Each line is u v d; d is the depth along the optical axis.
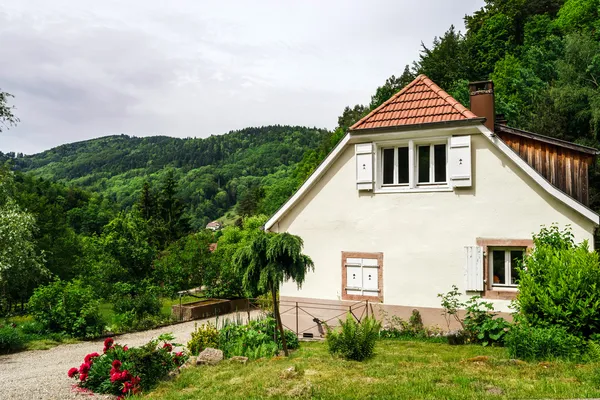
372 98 56.25
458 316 12.05
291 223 14.52
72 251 36.78
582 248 9.50
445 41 42.91
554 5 43.78
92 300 16.94
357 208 13.61
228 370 9.22
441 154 12.81
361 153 13.45
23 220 21.27
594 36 33.62
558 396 6.33
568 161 12.59
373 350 10.12
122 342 15.50
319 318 13.81
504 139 13.60
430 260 12.53
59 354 13.66
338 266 13.73
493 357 9.07
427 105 13.27
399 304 12.81
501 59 39.12
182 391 8.04
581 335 8.67
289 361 9.51
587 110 26.95
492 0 46.72
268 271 9.42
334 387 7.24
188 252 28.11
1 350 13.91
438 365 8.55
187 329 18.28
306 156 74.12
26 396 8.80
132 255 26.92
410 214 12.88
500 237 11.74
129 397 8.12
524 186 11.59
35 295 16.16
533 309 9.31
